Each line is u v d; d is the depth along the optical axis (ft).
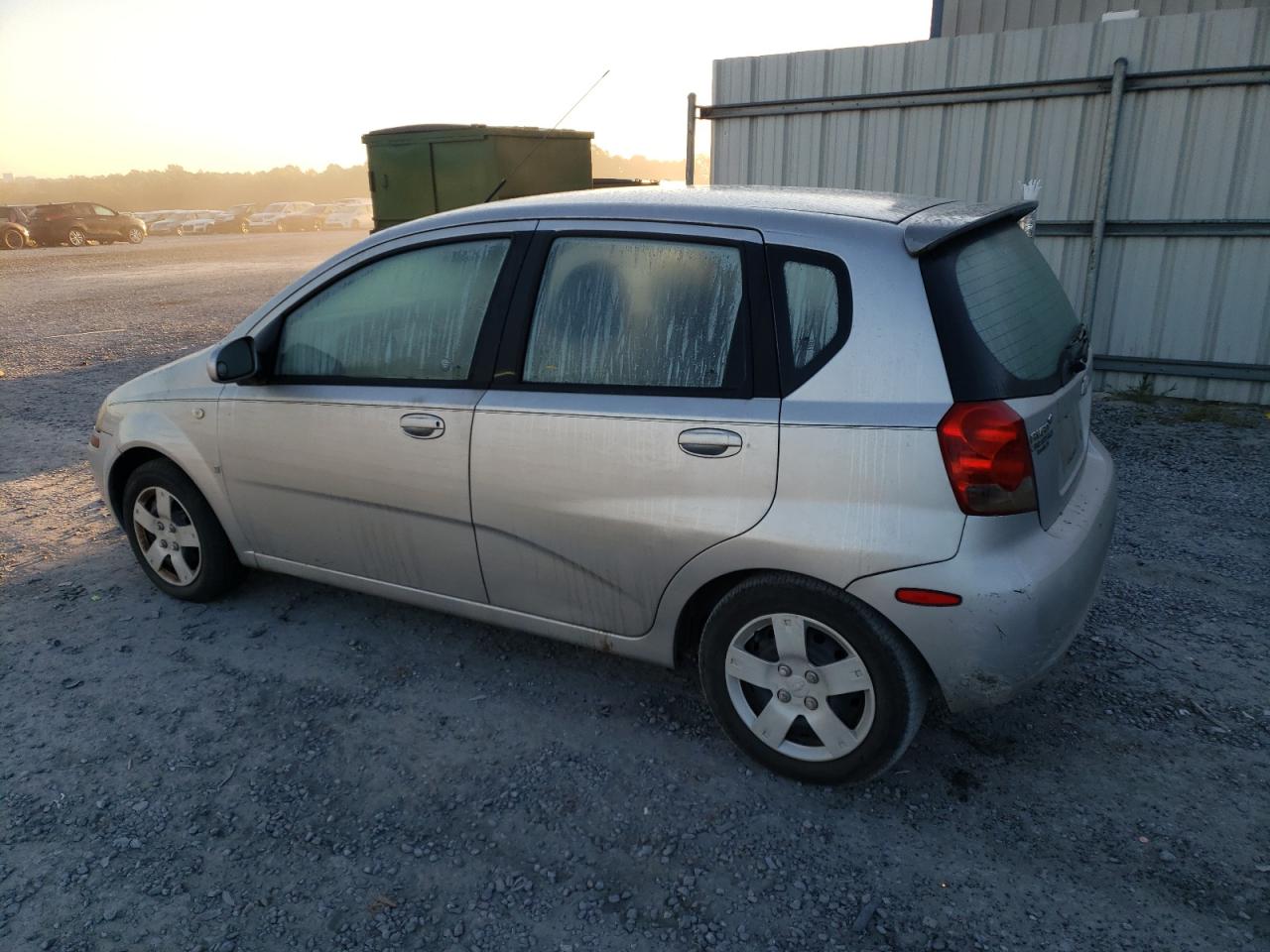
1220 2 28.58
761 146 29.60
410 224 11.55
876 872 8.66
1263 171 23.13
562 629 10.96
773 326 9.09
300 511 12.34
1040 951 7.75
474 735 10.85
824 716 9.46
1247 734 10.61
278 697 11.66
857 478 8.59
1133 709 11.12
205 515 13.44
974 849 8.93
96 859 8.89
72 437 23.75
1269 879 8.46
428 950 7.86
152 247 107.96
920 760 10.28
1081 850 8.89
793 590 9.16
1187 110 23.66
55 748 10.62
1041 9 31.24
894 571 8.54
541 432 10.11
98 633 13.32
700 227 9.62
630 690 11.76
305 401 11.80
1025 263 10.55
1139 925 7.98
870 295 8.70
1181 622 13.14
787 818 9.39
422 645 12.93
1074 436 10.07
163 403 13.33
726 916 8.18
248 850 9.02
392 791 9.86
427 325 11.12
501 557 10.87
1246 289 24.00
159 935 8.02
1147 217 24.77
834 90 27.86
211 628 13.43
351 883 8.61
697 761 10.32
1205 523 16.69
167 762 10.37
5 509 18.45
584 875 8.68
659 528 9.58
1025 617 8.39
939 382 8.39
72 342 39.04
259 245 110.83
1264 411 24.04
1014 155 25.91
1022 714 11.06
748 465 9.02
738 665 9.81
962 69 25.86
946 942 7.86
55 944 7.91
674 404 9.44
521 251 10.59
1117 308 25.76
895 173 27.63
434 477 10.94
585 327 10.11
